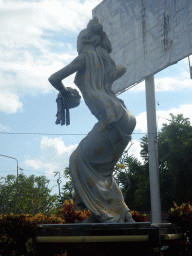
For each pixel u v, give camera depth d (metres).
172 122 30.31
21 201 33.28
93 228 4.04
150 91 19.75
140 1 20.48
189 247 5.02
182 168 27.73
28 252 5.23
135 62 20.69
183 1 17.69
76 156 5.83
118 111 5.75
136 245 3.95
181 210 5.42
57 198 33.03
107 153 5.76
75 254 4.10
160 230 4.04
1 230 5.44
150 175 19.05
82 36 6.28
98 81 6.07
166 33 18.53
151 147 19.20
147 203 31.23
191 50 16.98
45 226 4.16
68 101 6.48
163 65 18.59
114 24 22.61
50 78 5.94
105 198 5.53
